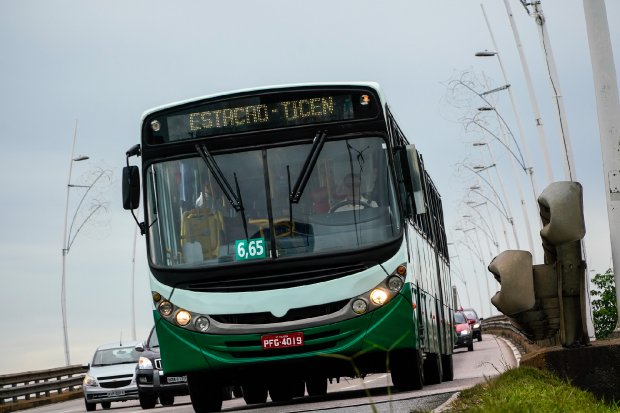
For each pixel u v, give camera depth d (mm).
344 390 31547
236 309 19797
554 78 39062
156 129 20703
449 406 14117
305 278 19719
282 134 20328
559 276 14164
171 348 20109
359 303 19578
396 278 19656
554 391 13484
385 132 20234
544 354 14438
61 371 59625
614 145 15844
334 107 20344
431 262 26672
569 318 14258
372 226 19828
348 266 19688
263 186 20156
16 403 50531
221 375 20469
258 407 23047
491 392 14117
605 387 14219
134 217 20469
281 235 19906
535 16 39188
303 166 20141
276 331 19625
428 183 28859
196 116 20578
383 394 22234
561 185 13883
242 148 20344
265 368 20016
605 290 62625
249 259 19859
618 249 15602
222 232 20109
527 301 13922
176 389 39750
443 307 30328
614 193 15703
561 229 13758
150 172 20625
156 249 20344
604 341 14906
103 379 43844
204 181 20375
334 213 19938
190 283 20016
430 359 26953
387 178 20047
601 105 15977
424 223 25391
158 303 20219
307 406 20656
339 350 19578
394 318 19594
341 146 20203
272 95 20438
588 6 16125
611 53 16047
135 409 40875
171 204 20422
